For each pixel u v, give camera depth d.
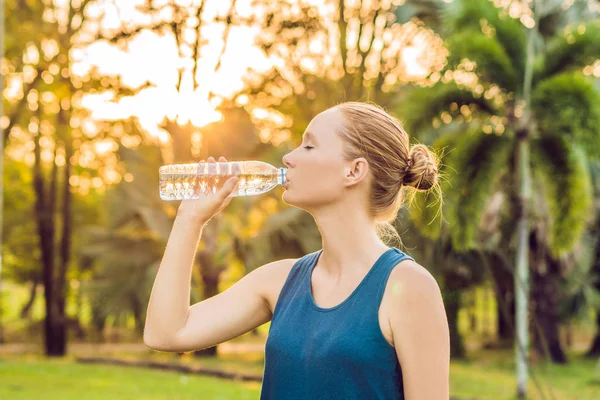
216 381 14.74
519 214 13.87
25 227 26.70
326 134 1.59
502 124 12.90
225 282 21.53
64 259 21.56
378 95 16.84
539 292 18.92
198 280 17.31
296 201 1.59
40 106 18.55
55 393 12.02
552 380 16.78
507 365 19.56
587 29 12.73
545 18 16.66
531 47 12.89
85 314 26.56
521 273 14.25
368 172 1.58
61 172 25.44
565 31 12.91
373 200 1.58
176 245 1.70
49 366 15.98
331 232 1.57
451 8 13.28
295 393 1.50
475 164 12.54
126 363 17.22
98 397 11.73
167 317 1.67
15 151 25.22
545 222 16.44
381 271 1.49
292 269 1.66
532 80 12.73
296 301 1.58
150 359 19.14
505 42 12.85
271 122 16.92
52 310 21.12
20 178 25.97
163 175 1.75
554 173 12.62
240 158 15.72
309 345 1.49
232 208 17.53
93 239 17.45
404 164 1.62
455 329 20.56
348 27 16.36
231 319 1.70
